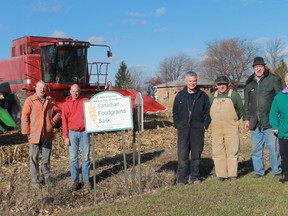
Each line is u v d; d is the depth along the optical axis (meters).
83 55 17.14
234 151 8.16
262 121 8.09
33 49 17.28
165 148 12.38
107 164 10.14
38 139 7.93
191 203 6.62
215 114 8.23
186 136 8.05
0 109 13.99
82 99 8.13
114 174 9.05
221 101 8.21
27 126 7.96
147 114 23.50
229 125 8.19
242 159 10.36
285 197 6.84
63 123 8.09
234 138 8.16
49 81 16.59
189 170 8.48
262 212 6.12
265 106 8.04
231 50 75.62
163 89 83.38
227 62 76.12
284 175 7.98
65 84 16.58
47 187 7.54
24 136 14.53
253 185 7.68
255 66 8.06
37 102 7.96
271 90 8.02
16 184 8.20
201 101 7.99
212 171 9.32
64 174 9.10
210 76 77.19
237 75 75.81
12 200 6.91
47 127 8.03
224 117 8.16
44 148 8.10
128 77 80.81
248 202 6.59
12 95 16.52
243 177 8.45
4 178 8.85
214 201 6.69
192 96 8.02
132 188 7.73
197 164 8.15
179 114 8.12
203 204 6.55
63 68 16.66
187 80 7.95
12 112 16.61
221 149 8.23
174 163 10.07
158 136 14.43
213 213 6.11
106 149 12.06
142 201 6.85
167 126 17.84
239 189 7.42
